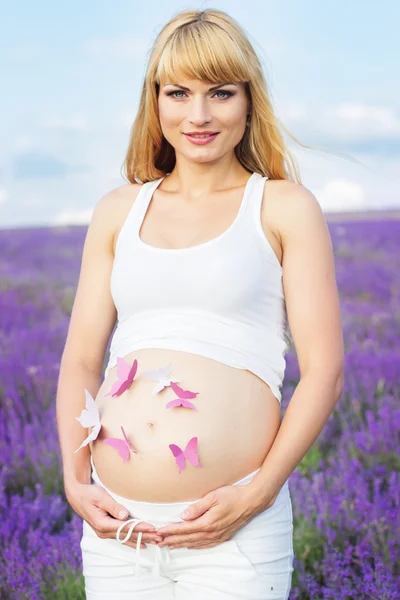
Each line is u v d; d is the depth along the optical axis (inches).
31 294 309.9
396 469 159.8
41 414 192.7
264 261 84.9
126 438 81.7
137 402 83.7
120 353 87.7
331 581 118.1
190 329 83.8
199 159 87.8
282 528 83.0
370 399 190.7
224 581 79.7
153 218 90.8
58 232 453.4
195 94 86.3
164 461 80.6
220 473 80.6
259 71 89.1
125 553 82.8
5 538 132.7
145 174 98.7
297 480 151.0
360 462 163.0
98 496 83.7
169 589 83.4
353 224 458.3
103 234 93.4
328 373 82.7
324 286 84.3
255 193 87.2
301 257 84.7
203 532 78.4
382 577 115.6
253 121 92.2
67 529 139.6
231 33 85.5
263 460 82.9
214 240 84.7
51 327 262.4
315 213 85.4
